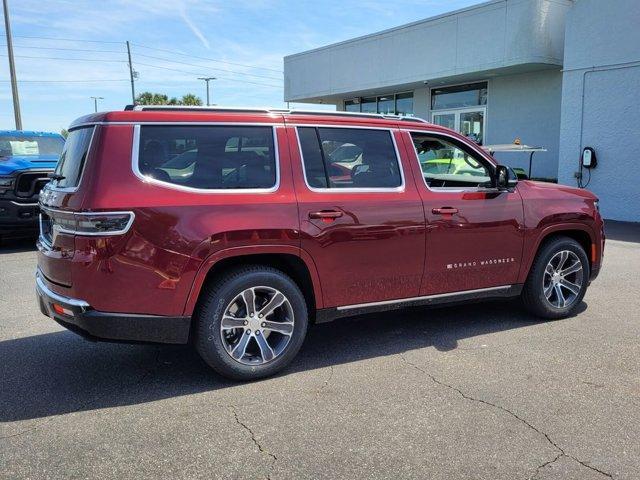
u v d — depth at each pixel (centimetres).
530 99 1617
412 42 1767
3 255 954
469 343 503
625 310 603
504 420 359
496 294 535
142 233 375
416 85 1872
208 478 300
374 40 1903
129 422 361
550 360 459
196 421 361
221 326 405
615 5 1246
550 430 346
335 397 395
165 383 421
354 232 445
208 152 410
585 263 578
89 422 361
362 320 577
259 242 408
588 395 394
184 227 386
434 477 299
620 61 1252
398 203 466
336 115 465
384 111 2136
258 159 425
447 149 532
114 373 441
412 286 482
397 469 306
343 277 447
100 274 369
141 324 383
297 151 438
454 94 1847
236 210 404
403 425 354
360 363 458
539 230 542
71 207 375
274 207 416
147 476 301
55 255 387
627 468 305
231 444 333
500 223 518
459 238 497
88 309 373
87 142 393
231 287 404
